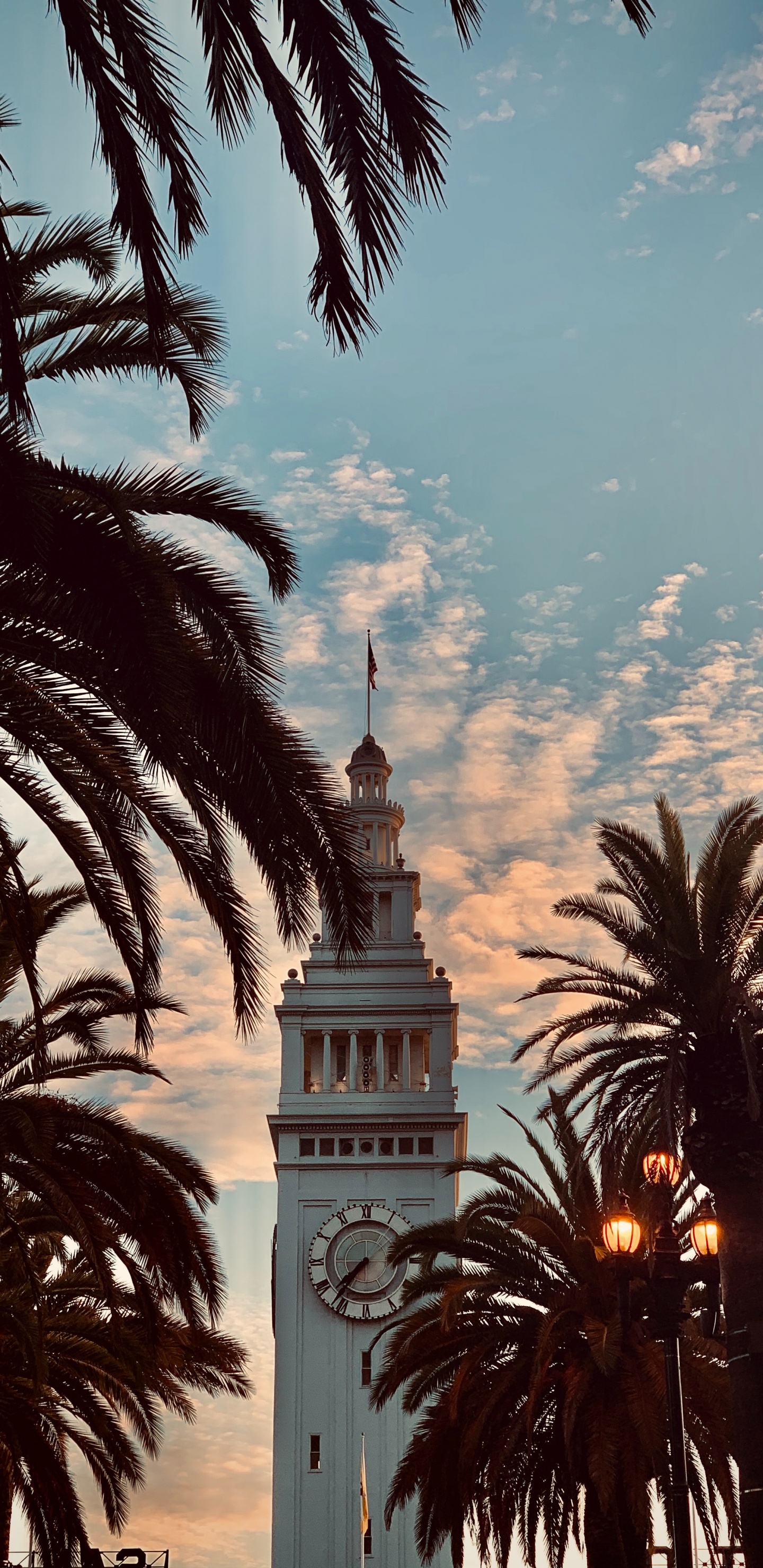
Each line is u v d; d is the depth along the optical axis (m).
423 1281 47.06
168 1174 36.72
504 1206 46.03
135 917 24.05
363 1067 107.81
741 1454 34.00
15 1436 37.59
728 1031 36.75
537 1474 44.31
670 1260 28.03
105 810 23.23
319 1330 98.44
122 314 22.17
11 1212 37.22
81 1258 42.31
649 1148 41.53
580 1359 41.56
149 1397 43.69
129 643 19.72
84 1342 40.44
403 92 14.45
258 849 21.75
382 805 119.31
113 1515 44.19
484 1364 43.91
